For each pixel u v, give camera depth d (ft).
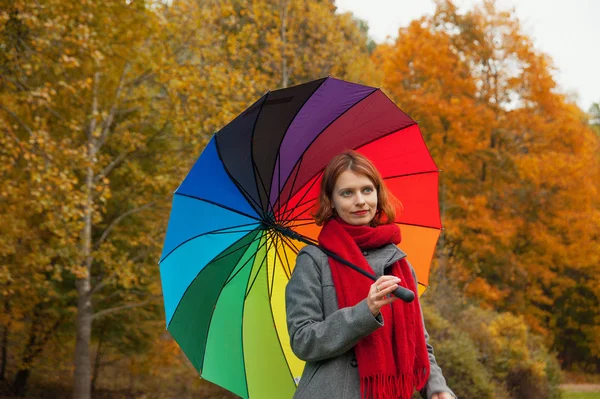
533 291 86.43
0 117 35.94
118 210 49.96
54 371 60.13
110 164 44.11
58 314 52.49
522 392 51.21
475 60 81.05
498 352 50.98
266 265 10.54
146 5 40.27
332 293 8.52
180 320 10.11
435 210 10.84
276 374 10.80
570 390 79.61
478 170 82.84
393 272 8.74
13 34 36.96
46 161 35.09
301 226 10.47
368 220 8.95
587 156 84.23
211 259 10.18
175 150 45.57
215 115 41.78
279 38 59.21
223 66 42.88
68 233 36.73
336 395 8.19
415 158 10.62
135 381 62.13
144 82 44.37
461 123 76.28
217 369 10.57
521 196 82.79
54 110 42.29
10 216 38.06
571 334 98.58
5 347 56.75
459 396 43.86
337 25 64.49
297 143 9.89
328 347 7.94
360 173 8.89
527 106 81.46
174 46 43.11
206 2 45.88
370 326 7.73
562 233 84.89
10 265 40.73
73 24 35.53
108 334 55.57
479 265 82.12
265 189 9.93
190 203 9.75
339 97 9.64
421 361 8.52
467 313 54.13
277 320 10.73
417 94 76.69
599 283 88.79
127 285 41.24
